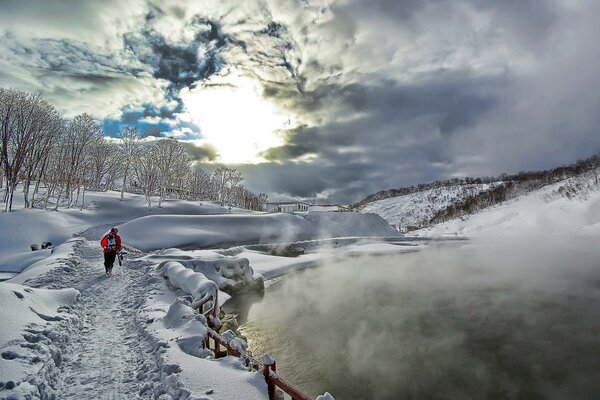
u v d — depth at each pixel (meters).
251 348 15.00
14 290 8.00
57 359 6.50
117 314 10.21
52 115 47.88
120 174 77.31
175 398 5.24
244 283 20.39
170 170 74.12
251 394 5.35
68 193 52.84
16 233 34.09
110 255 15.50
